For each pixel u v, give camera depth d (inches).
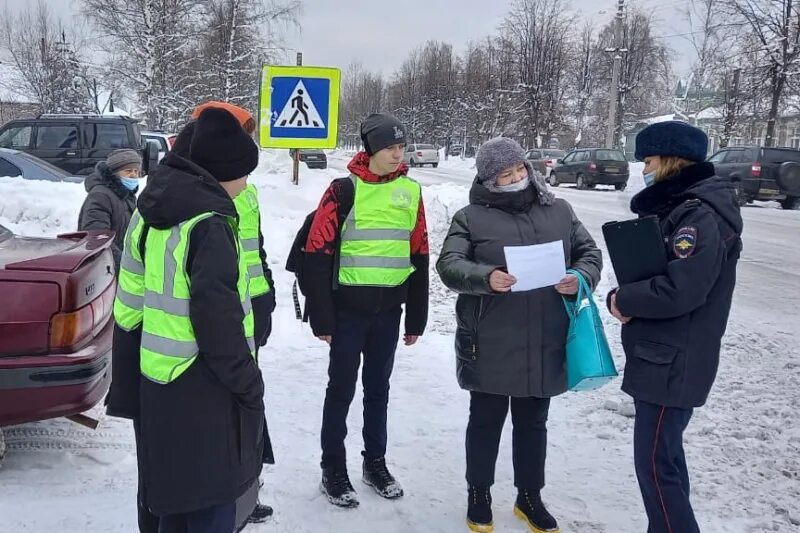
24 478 135.9
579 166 1034.7
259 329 138.4
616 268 102.3
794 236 518.0
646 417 101.9
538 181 121.3
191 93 1214.9
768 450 157.4
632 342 102.6
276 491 135.6
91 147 543.5
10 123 540.7
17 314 132.0
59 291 135.1
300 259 133.2
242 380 83.7
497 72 1918.1
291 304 273.4
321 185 471.5
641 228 98.0
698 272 93.1
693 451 157.0
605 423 173.0
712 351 99.0
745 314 285.4
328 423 133.3
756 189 780.6
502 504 133.6
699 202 97.0
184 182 83.0
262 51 1224.2
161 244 83.4
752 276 366.6
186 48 1139.3
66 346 136.0
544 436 125.9
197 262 80.8
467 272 114.2
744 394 192.5
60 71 1507.1
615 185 1014.4
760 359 223.9
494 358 119.4
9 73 1718.8
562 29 1664.6
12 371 130.1
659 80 2041.1
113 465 143.4
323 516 127.6
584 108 1994.3
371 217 127.6
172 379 83.7
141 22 1071.0
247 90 1246.3
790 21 1061.1
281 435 160.2
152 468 86.1
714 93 1430.9
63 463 142.8
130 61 1088.2
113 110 1272.1
